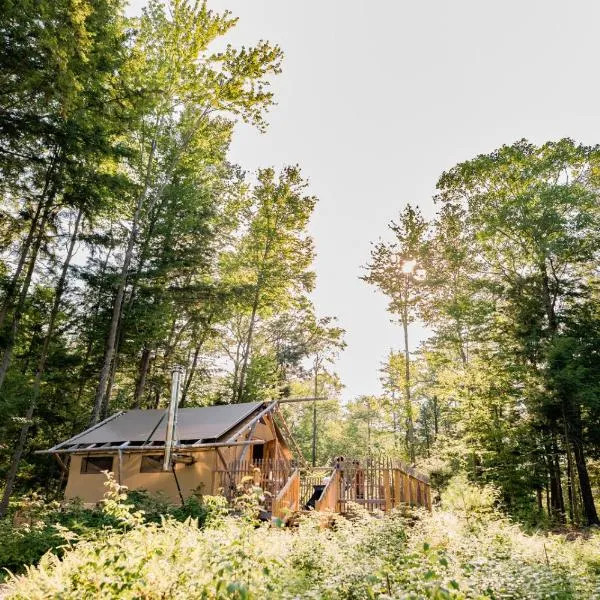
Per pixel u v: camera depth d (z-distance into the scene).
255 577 4.40
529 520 18.53
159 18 22.92
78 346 24.33
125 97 15.40
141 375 25.06
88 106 14.55
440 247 30.75
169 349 27.06
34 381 18.80
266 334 37.91
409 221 31.14
